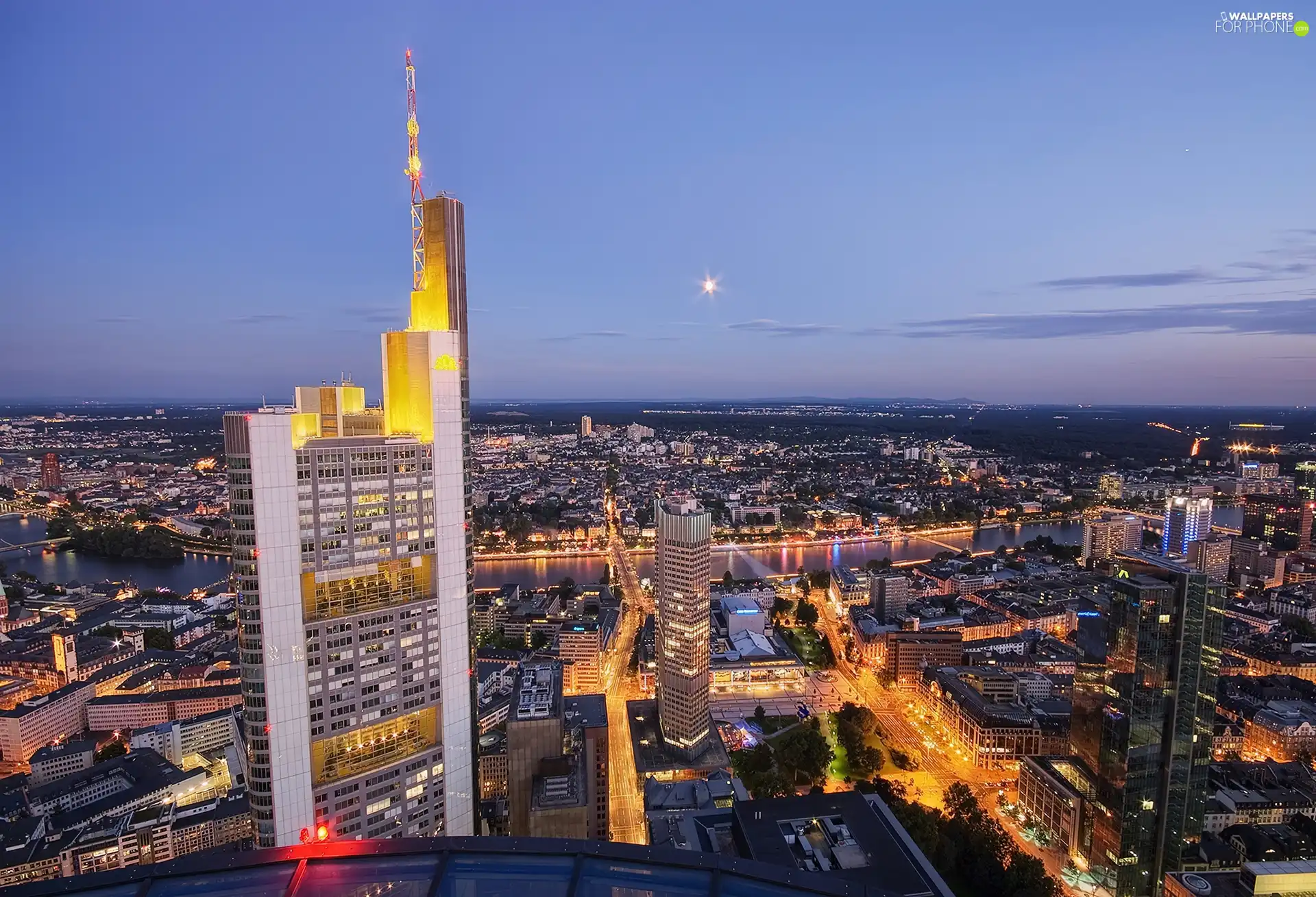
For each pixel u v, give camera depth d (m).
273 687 195.75
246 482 189.88
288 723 198.50
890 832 162.75
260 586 192.38
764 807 168.88
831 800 171.12
